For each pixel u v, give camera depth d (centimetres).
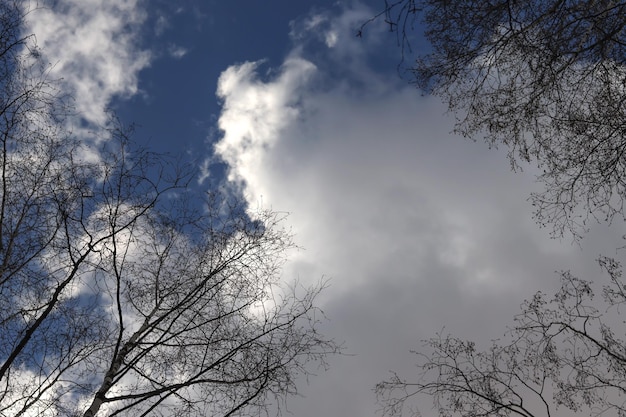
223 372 647
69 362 583
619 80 559
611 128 580
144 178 645
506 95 615
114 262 607
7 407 528
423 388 695
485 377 676
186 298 678
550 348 648
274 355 663
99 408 552
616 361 608
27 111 574
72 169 609
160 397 621
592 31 539
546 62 562
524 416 639
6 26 555
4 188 539
